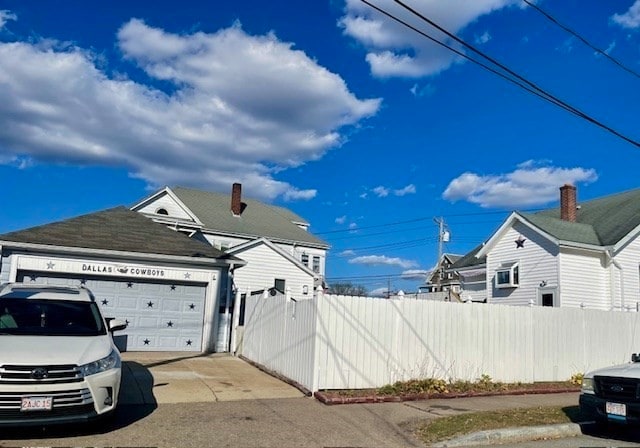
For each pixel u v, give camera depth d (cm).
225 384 1131
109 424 774
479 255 2577
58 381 680
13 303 845
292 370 1173
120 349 1623
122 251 1638
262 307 1452
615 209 2458
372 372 1124
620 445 789
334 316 1098
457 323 1251
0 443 661
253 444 708
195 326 1723
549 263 2186
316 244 3616
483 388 1209
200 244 1855
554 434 853
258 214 3678
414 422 880
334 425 834
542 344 1377
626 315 1555
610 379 850
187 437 725
